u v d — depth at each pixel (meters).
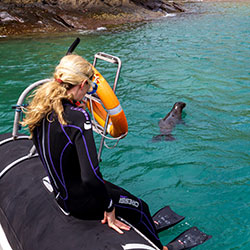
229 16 18.45
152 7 19.03
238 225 3.52
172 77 8.48
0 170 2.85
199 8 21.44
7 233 2.52
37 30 13.57
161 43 12.20
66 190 2.11
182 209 3.79
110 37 13.05
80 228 2.17
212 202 3.92
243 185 4.23
